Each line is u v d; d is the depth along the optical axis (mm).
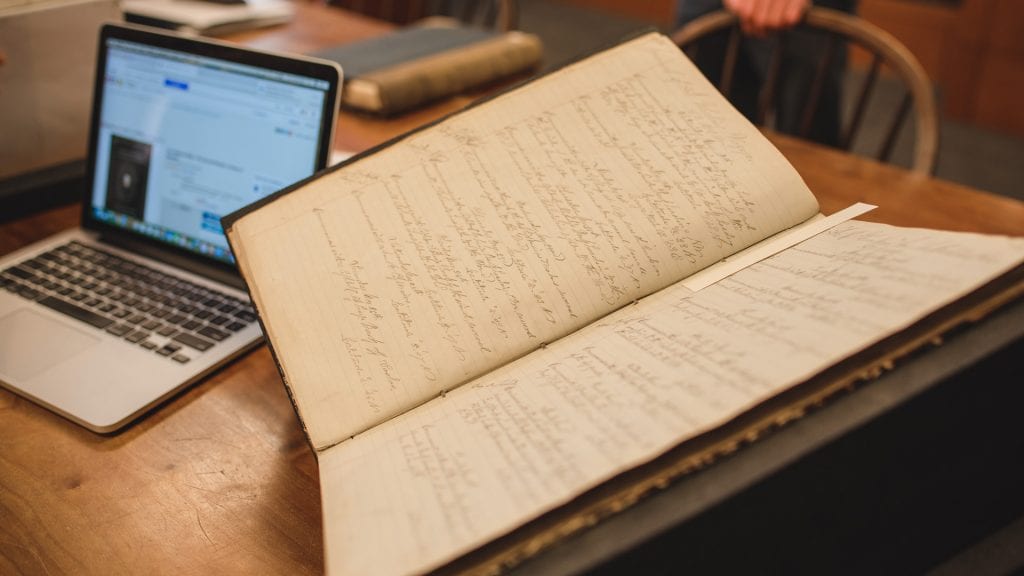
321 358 526
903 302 406
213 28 1465
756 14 1251
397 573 368
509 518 364
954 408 415
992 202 958
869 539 439
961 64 3330
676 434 367
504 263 534
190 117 848
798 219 544
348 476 458
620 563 345
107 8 1021
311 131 779
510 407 456
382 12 2092
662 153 567
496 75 1311
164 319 772
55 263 870
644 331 476
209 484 606
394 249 550
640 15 4504
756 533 379
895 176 1027
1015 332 407
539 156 576
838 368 390
